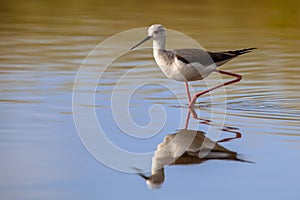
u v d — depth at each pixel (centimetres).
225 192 870
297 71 1638
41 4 2742
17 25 2261
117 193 873
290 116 1239
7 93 1373
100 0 2859
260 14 2500
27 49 1858
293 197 847
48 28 2209
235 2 2781
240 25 2286
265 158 998
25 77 1523
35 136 1091
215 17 2433
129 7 2681
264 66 1700
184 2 2808
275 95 1415
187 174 942
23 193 855
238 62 1761
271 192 866
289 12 2545
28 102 1309
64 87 1439
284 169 949
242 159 996
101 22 2320
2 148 1027
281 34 2150
